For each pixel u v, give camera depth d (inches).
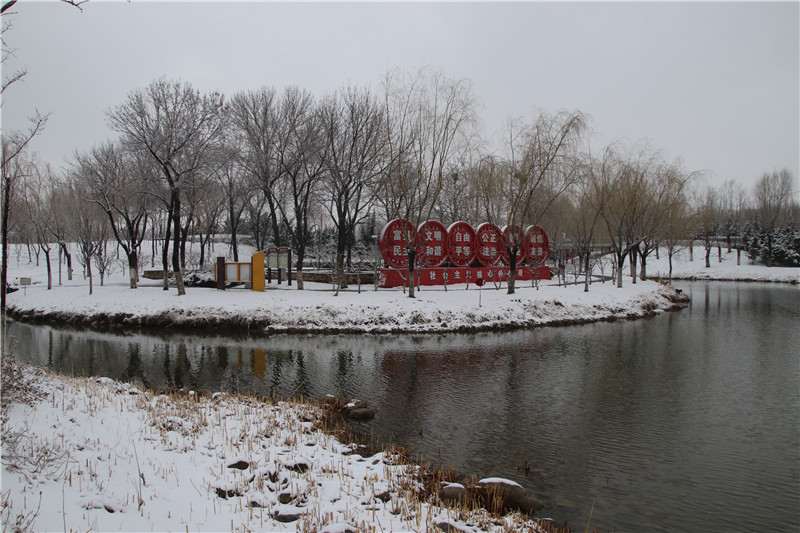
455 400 480.4
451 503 264.4
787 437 390.3
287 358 661.9
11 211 999.0
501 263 1360.7
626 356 680.4
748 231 2586.1
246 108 1187.3
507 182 1256.2
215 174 1141.1
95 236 1257.4
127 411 369.4
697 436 390.9
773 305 1301.7
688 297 1421.0
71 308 980.6
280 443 343.0
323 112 1187.9
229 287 1173.1
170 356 676.1
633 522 265.6
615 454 354.6
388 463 322.3
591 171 1273.4
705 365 627.5
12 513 192.4
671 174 1359.5
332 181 1197.7
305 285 1216.2
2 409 297.4
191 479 263.4
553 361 648.4
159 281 1421.0
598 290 1208.8
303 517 232.1
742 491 302.7
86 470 245.9
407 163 1077.8
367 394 500.4
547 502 285.3
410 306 916.6
